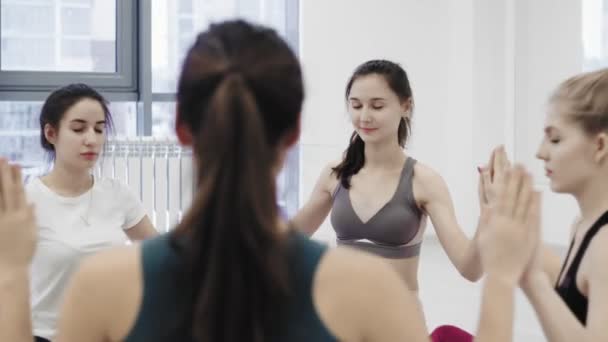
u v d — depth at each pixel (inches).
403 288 36.2
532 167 231.1
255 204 33.4
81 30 223.9
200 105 34.6
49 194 101.5
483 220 44.4
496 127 240.1
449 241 90.1
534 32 230.8
